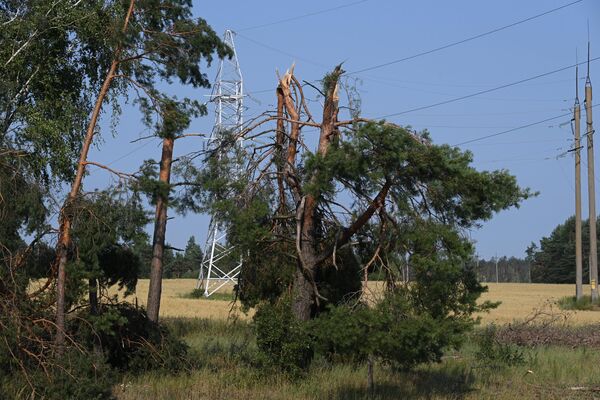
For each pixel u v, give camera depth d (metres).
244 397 14.12
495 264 140.38
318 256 16.16
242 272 18.23
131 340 16.42
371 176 12.79
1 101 17.66
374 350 12.23
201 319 30.89
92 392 12.44
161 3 16.28
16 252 14.20
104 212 14.31
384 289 13.61
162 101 15.79
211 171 16.69
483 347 20.25
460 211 13.45
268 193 17.00
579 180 48.62
